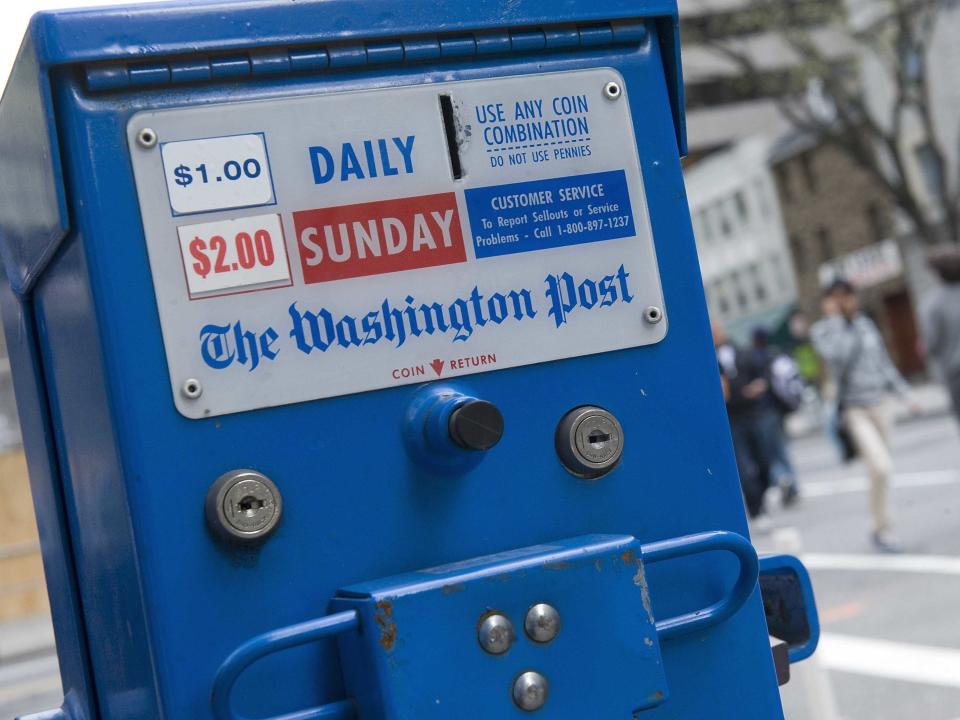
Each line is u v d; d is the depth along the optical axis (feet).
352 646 6.77
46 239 7.39
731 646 7.79
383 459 7.11
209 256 6.93
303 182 7.13
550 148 7.66
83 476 7.75
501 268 7.46
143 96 6.93
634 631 6.98
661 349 7.79
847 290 33.88
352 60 7.28
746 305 160.86
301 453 6.98
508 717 6.67
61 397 8.02
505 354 7.43
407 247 7.29
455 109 7.48
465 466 7.20
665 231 7.88
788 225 149.89
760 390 43.98
